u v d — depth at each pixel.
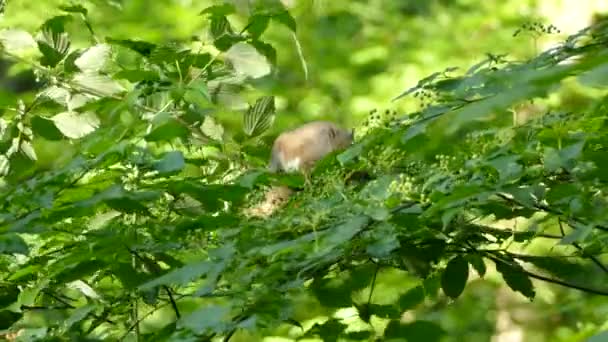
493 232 3.12
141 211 3.05
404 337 3.00
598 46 2.84
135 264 3.12
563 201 2.93
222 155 3.46
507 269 3.16
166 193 3.17
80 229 3.29
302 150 3.81
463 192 2.85
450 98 2.98
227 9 3.36
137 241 3.10
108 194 2.96
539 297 5.49
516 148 2.95
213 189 3.06
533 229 3.23
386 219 2.92
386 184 2.96
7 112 3.54
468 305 5.39
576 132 3.02
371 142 3.01
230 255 2.93
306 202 3.07
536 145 2.97
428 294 3.26
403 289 4.09
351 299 3.15
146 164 3.03
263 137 3.74
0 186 3.43
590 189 2.99
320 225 2.98
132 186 3.09
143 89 3.32
